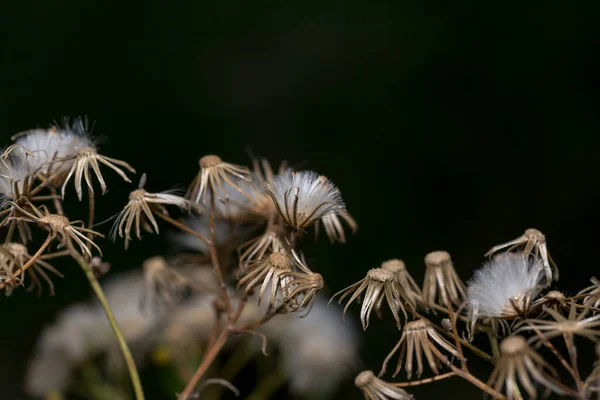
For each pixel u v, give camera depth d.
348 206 0.62
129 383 0.43
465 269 0.61
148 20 0.67
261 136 0.65
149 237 0.56
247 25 0.68
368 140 0.64
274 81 0.66
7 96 0.64
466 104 0.64
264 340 0.34
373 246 0.61
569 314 0.31
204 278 0.41
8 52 0.65
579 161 0.62
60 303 0.59
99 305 0.43
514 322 0.32
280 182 0.33
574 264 0.60
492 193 0.63
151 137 0.65
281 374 0.43
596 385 0.31
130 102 0.65
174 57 0.67
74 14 0.66
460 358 0.32
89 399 0.45
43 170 0.34
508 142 0.64
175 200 0.34
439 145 0.64
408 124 0.65
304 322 0.42
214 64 0.67
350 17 0.67
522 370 0.30
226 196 0.34
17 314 0.58
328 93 0.66
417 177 0.63
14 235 0.38
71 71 0.65
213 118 0.66
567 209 0.61
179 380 0.41
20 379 0.57
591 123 0.63
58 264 0.60
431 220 0.63
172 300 0.40
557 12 0.65
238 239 0.37
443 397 0.53
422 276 0.61
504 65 0.65
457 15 0.66
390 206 0.63
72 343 0.43
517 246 0.33
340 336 0.43
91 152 0.33
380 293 0.32
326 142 0.65
